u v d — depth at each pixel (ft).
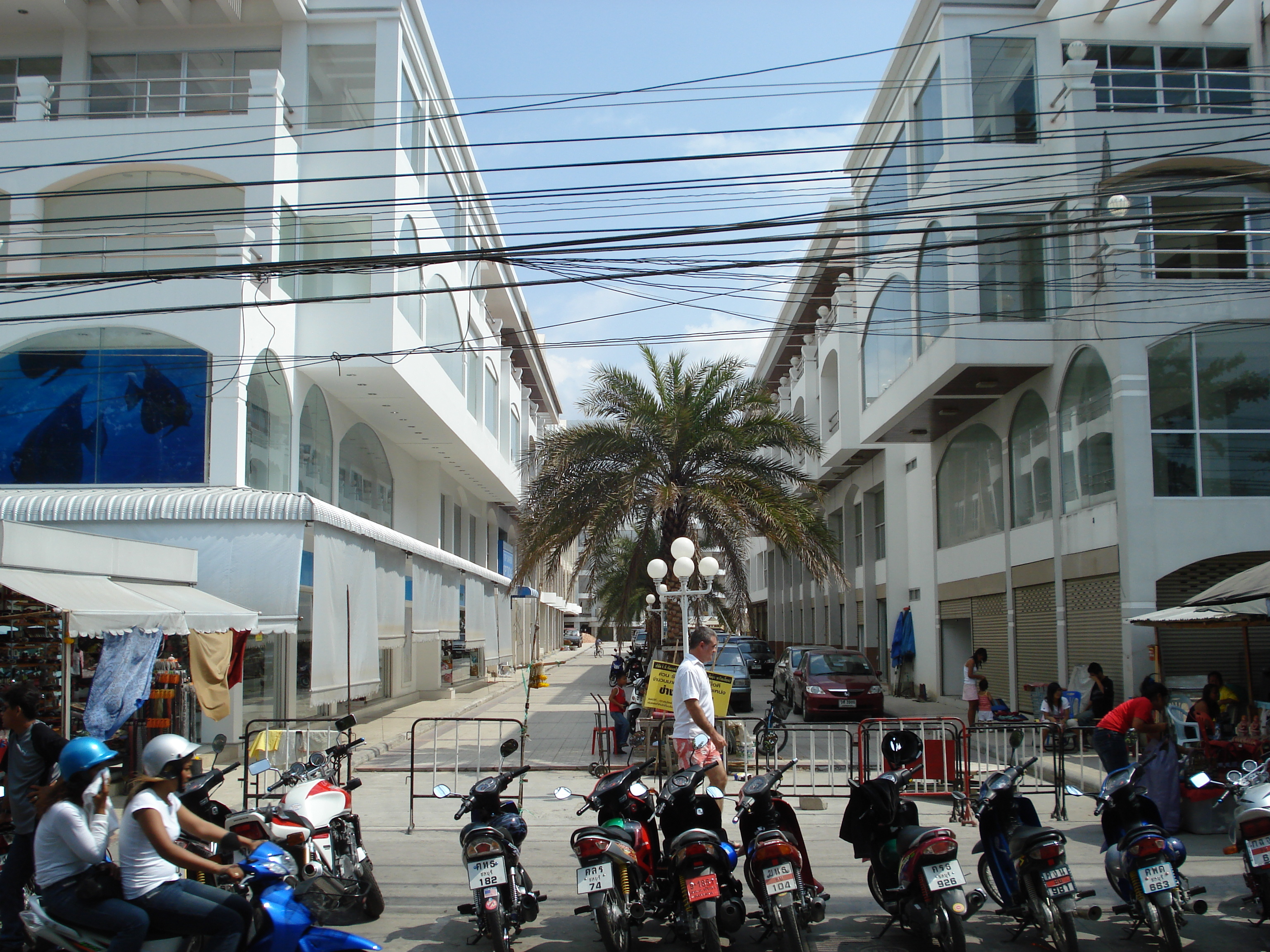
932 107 69.92
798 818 37.55
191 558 45.32
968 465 79.77
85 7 66.90
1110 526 55.52
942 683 86.28
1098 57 66.28
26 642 36.99
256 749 38.40
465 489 123.24
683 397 61.77
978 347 63.16
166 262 59.16
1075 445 60.54
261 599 46.21
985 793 23.21
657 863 23.20
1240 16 66.28
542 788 44.52
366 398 73.31
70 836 16.53
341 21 68.23
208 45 67.92
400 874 29.45
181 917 16.56
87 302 57.36
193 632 39.11
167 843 16.49
